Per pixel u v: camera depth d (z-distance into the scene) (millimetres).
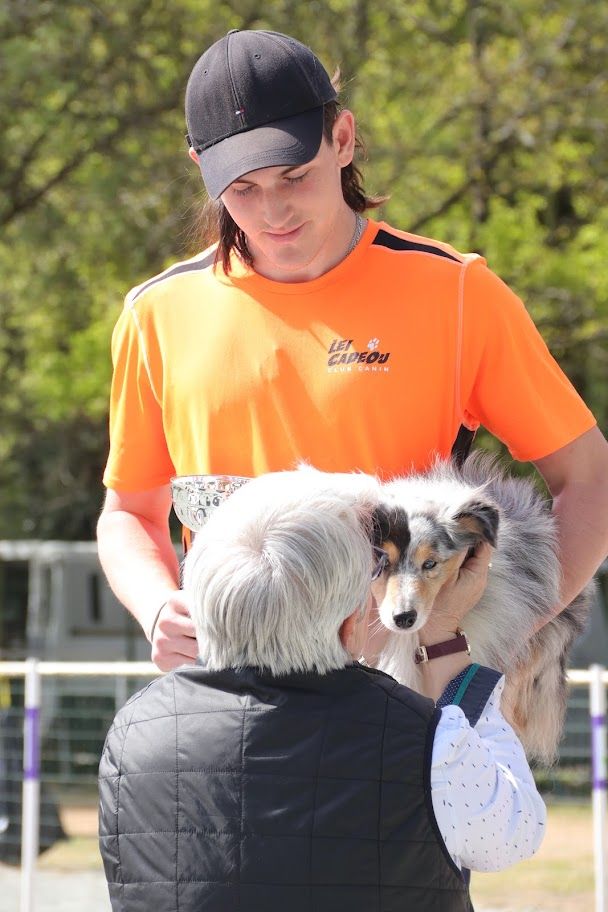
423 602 4215
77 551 23312
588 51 23969
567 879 14398
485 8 23859
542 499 4746
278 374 4340
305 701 3596
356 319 4312
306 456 4352
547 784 12555
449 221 22438
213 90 4148
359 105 21531
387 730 3570
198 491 4289
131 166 21812
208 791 3553
